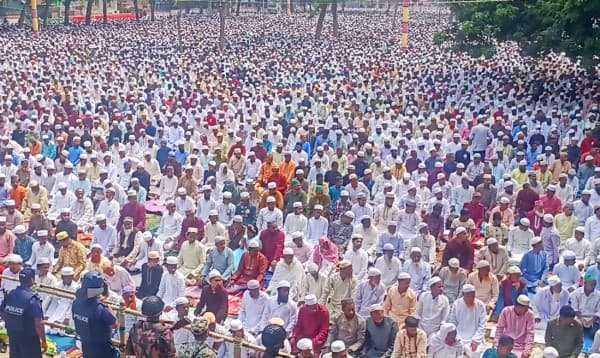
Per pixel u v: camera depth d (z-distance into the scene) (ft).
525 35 86.84
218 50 138.31
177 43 152.56
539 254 36.29
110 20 231.71
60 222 40.34
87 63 110.73
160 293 33.32
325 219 41.88
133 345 22.04
